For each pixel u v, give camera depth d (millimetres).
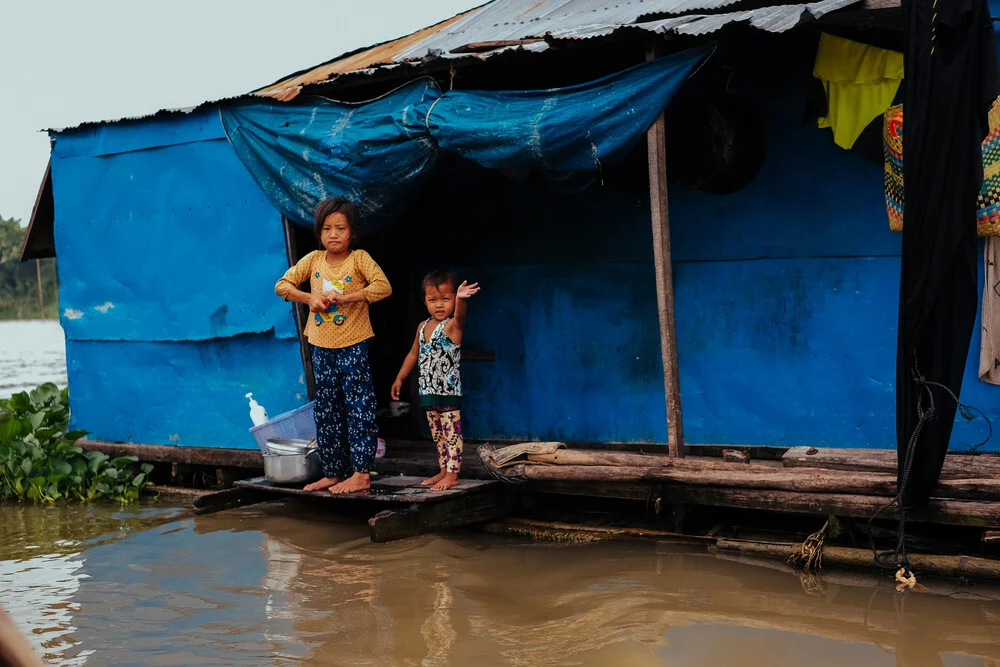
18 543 6914
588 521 6699
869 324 6836
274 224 7742
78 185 9000
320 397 6754
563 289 8055
